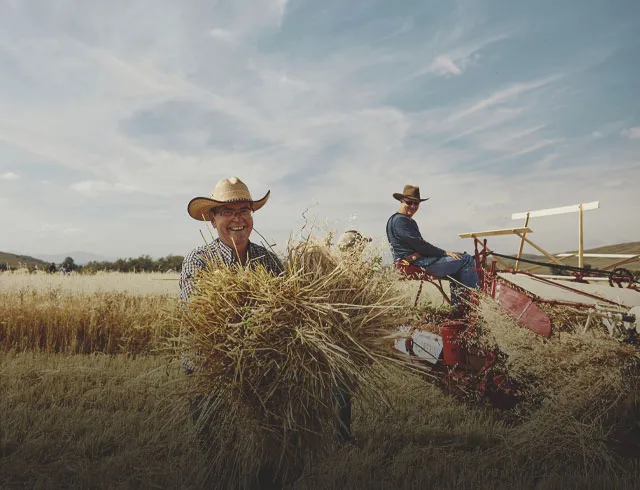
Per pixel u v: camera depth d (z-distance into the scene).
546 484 2.98
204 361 2.16
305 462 2.27
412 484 2.96
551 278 4.88
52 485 2.90
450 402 4.40
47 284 8.83
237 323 2.13
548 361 3.87
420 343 4.59
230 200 2.53
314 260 2.50
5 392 4.61
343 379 2.20
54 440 3.54
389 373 2.48
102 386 4.93
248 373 2.11
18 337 7.15
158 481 2.87
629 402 3.45
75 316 7.34
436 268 4.92
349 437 3.39
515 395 4.13
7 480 2.95
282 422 2.11
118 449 3.41
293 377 2.11
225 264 2.39
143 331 6.96
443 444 3.66
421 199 5.30
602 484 2.99
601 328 3.89
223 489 2.15
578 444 3.41
